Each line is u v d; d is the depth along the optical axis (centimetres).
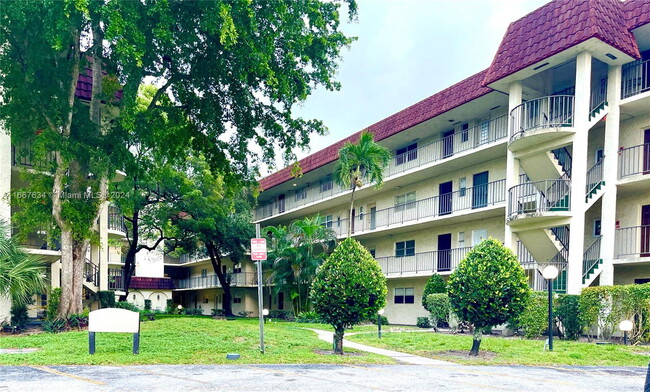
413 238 2967
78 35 1505
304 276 3089
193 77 1731
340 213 3725
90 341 1004
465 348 1305
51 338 1261
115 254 4469
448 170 2675
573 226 1711
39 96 1445
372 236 3259
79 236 1555
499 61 2003
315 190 3978
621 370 969
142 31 1352
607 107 1792
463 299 1178
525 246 1986
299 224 3145
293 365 942
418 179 2903
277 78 1611
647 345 1410
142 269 5181
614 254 1839
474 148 2331
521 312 1180
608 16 1694
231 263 4847
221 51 1582
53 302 1853
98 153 1449
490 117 2436
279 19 1481
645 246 1758
